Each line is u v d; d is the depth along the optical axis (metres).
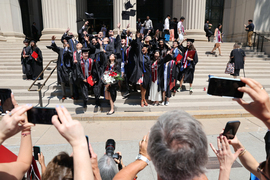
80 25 15.15
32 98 6.18
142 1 10.57
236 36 13.83
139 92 6.55
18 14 12.68
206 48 10.79
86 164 0.77
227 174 1.10
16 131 0.84
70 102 6.12
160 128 0.83
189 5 11.45
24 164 1.12
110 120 5.26
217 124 5.06
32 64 7.77
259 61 10.01
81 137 0.80
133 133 4.50
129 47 5.98
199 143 0.77
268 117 0.79
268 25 12.31
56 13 11.08
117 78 5.13
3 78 8.12
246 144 3.96
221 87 0.99
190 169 0.76
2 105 1.11
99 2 17.44
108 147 1.94
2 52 10.02
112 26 17.70
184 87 6.96
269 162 0.98
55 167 1.07
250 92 0.78
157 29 9.20
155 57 5.65
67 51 5.77
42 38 11.10
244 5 12.97
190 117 0.85
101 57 5.92
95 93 5.61
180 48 6.63
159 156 0.78
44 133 4.48
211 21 15.44
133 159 3.43
